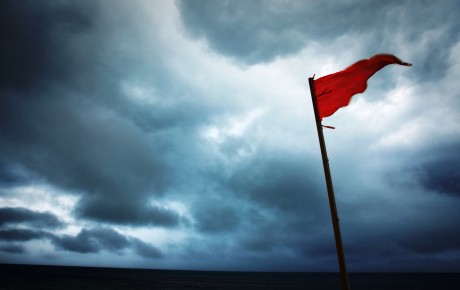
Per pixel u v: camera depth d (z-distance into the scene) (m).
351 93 6.33
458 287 108.56
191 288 93.62
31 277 112.62
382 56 6.14
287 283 130.00
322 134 5.56
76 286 84.00
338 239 4.65
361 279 174.88
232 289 94.44
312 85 5.92
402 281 152.38
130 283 103.50
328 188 5.07
